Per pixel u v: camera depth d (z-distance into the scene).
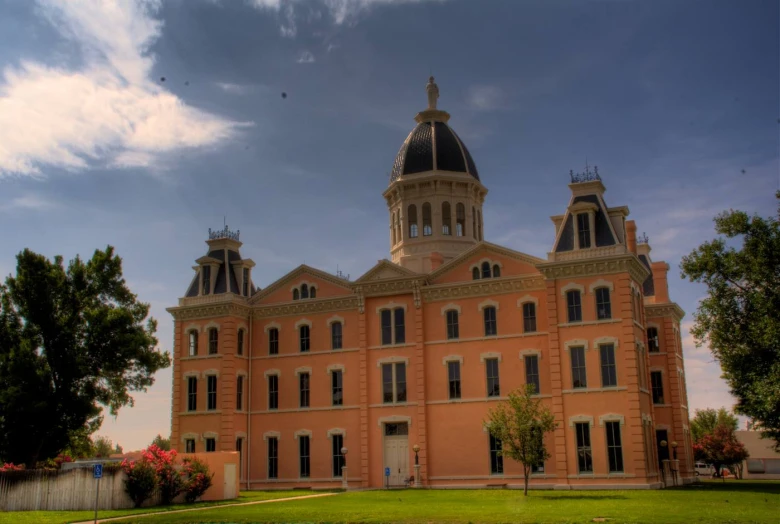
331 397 59.66
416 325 57.34
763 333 42.53
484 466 53.56
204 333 62.56
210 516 33.69
